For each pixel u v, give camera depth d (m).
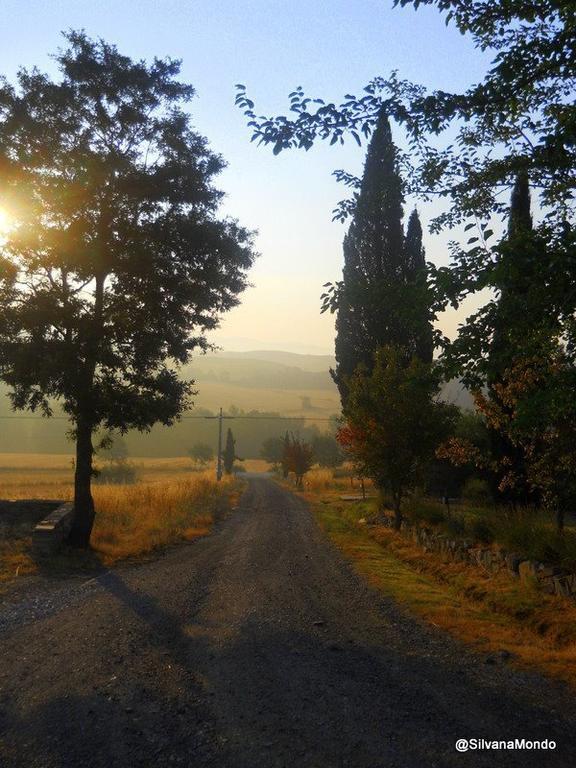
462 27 7.11
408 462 18.33
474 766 4.32
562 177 7.00
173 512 23.78
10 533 16.06
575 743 4.73
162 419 16.47
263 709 5.37
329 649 7.25
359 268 26.59
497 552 11.80
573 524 14.82
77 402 15.58
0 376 15.32
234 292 17.55
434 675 6.31
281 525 23.28
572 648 7.42
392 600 10.12
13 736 4.85
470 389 6.44
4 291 15.15
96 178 14.94
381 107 6.73
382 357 18.95
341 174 8.38
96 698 5.60
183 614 9.04
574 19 6.26
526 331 6.08
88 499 16.42
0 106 15.34
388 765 4.33
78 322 15.13
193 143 17.05
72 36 16.14
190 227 16.14
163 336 16.55
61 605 9.73
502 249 5.62
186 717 5.19
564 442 10.48
